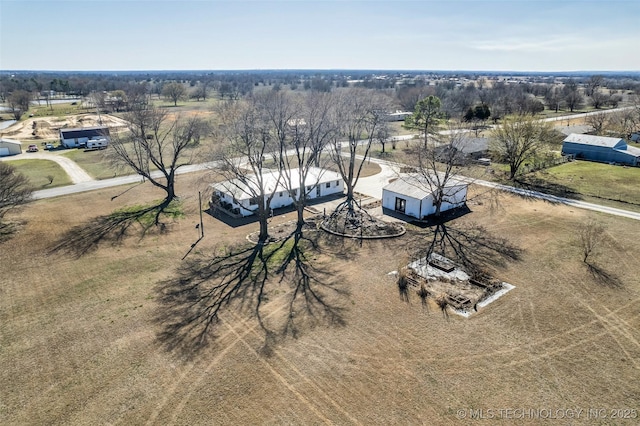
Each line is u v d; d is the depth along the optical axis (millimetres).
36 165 59625
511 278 25875
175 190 46781
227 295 24359
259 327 21219
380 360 18672
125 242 32219
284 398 16594
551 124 51281
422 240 32188
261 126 34312
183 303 23562
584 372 17750
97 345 19953
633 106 99062
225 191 39562
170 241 32469
